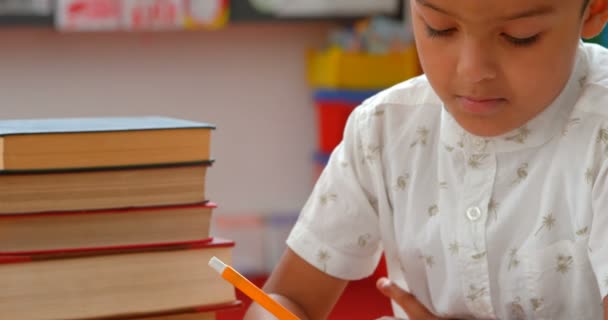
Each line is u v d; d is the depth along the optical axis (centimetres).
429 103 116
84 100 379
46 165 89
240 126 397
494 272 110
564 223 105
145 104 386
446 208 113
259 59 396
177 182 93
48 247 90
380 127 118
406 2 388
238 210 400
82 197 90
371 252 122
